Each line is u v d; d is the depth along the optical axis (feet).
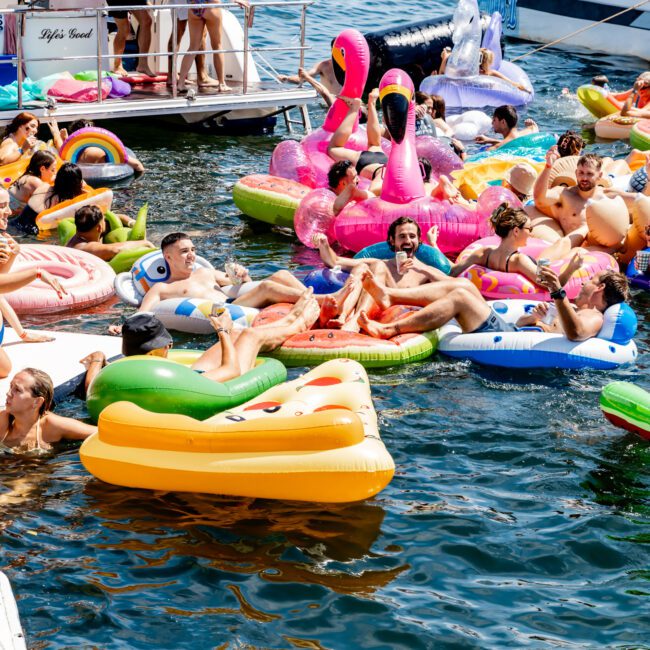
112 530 25.26
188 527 25.46
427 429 30.83
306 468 25.41
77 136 54.13
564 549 24.99
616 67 88.58
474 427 31.04
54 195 47.80
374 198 46.44
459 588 23.47
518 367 35.35
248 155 61.87
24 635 21.30
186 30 69.41
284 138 66.64
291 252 46.47
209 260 44.83
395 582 23.61
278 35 95.66
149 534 25.14
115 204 51.11
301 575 23.75
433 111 64.44
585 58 91.81
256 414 27.86
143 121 68.54
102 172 53.93
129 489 27.02
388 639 21.63
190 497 26.71
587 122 71.51
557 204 46.11
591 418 31.86
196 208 51.52
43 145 53.57
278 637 21.61
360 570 24.00
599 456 29.48
